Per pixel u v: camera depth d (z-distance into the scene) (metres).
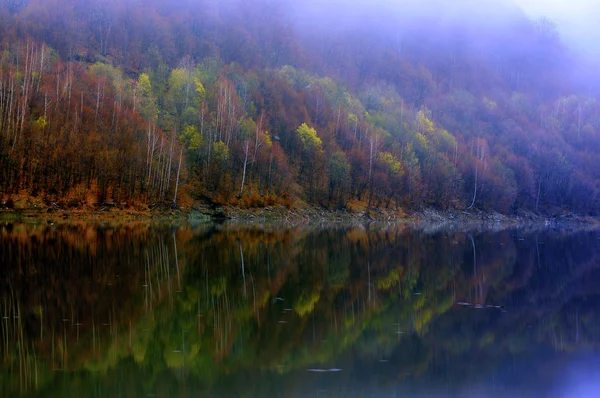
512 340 21.66
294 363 17.77
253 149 90.25
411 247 53.28
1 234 45.84
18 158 63.41
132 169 73.19
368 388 15.86
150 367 16.77
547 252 54.12
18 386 14.86
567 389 16.53
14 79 72.75
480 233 78.88
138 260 36.28
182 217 75.75
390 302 27.53
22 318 21.38
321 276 34.25
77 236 47.31
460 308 26.92
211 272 33.44
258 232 62.38
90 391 14.71
